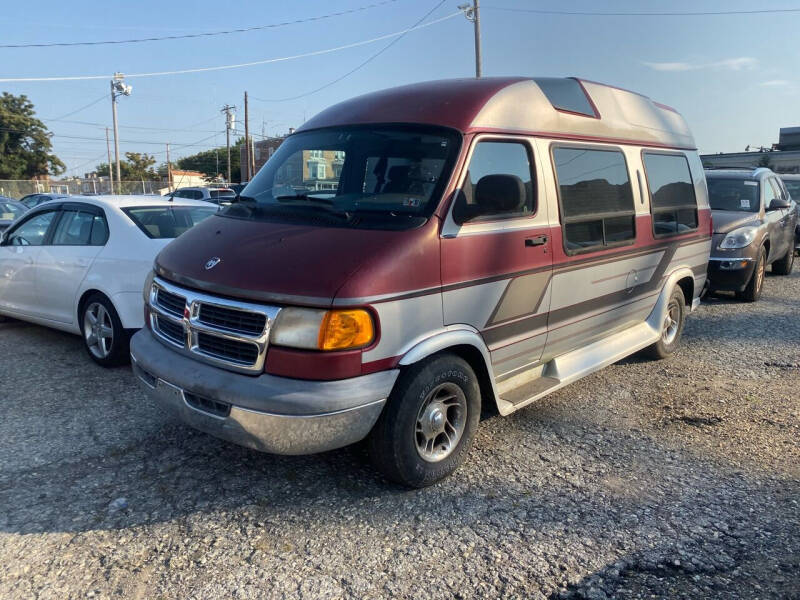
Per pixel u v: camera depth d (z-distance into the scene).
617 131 5.46
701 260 6.94
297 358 3.39
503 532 3.52
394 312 3.53
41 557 3.24
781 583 3.10
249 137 55.72
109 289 5.78
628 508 3.77
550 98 4.81
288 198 4.30
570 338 5.05
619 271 5.39
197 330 3.75
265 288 3.47
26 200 23.05
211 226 4.36
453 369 3.90
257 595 3.00
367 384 3.46
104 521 3.56
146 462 4.22
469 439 4.14
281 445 3.45
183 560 3.25
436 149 4.05
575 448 4.56
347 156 4.35
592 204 5.02
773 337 7.63
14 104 58.38
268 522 3.59
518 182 3.86
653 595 3.01
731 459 4.41
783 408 5.35
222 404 3.56
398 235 3.64
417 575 3.15
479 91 4.41
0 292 7.11
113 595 2.99
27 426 4.72
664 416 5.17
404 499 3.85
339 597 3.00
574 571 3.19
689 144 6.82
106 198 6.43
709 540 3.45
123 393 5.40
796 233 13.82
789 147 55.06
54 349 6.67
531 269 4.38
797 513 3.72
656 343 6.41
